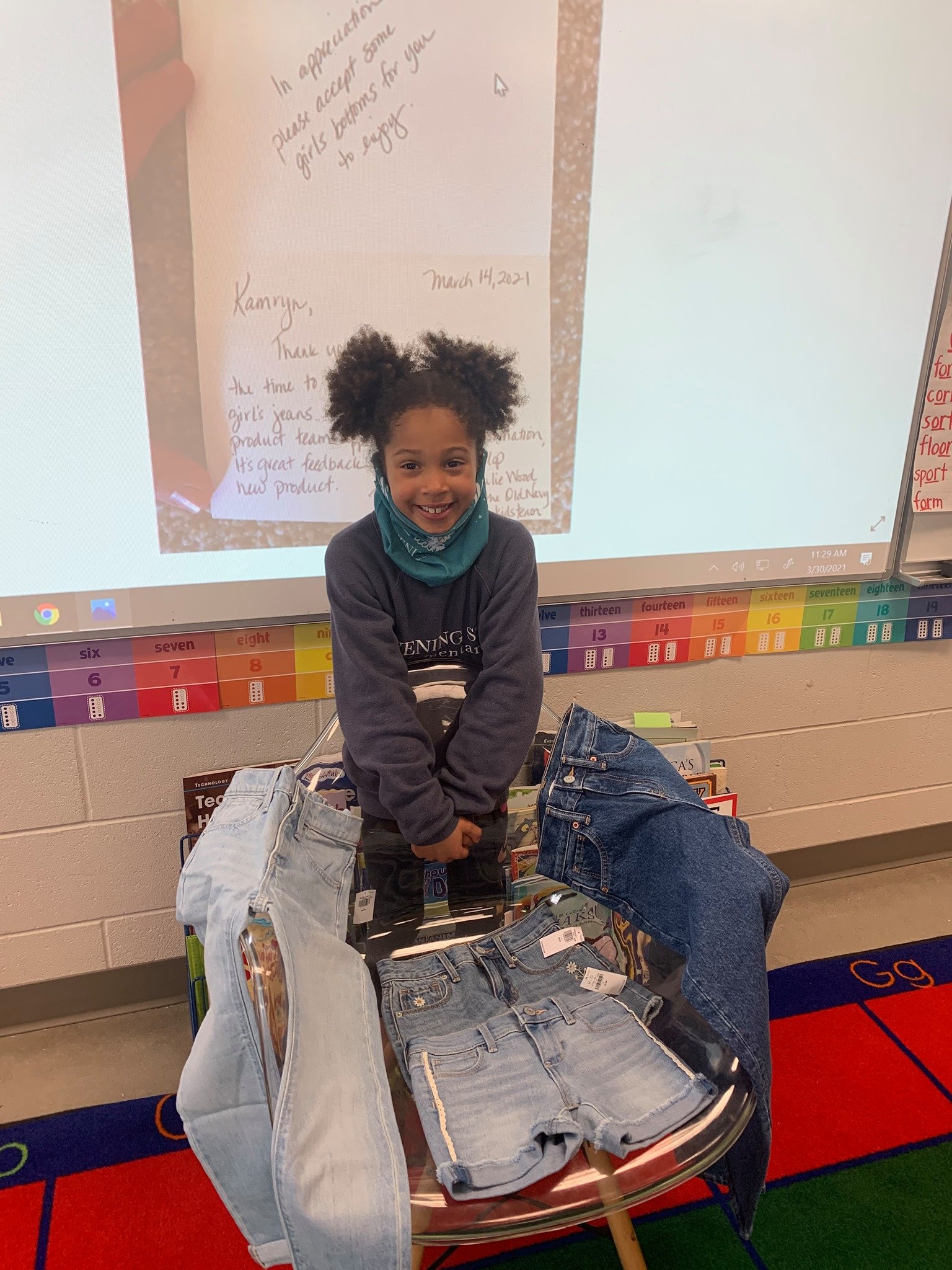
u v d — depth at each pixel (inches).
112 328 46.2
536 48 47.4
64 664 51.3
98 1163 48.2
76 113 42.8
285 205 46.6
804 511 61.0
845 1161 48.5
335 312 49.0
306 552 52.9
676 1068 33.0
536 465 54.8
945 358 60.1
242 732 56.0
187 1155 48.8
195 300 46.9
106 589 50.3
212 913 32.2
